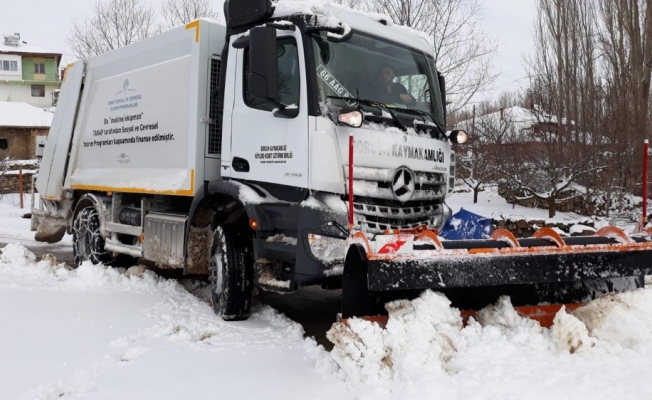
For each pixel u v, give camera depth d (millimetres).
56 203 9867
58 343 4926
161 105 7180
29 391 3822
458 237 5621
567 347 4168
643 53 14492
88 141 8938
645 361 3990
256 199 5562
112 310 6176
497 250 4387
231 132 6023
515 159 13875
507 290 5062
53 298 6605
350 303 4438
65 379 4086
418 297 4457
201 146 6504
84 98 9141
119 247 8047
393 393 3693
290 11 5496
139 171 7590
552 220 12039
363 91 5605
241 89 5941
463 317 4820
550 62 15977
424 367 3826
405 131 5660
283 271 5441
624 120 13094
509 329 4598
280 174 5438
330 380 4164
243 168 5863
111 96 8359
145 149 7488
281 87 5535
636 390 3539
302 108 5258
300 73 5312
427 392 3555
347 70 5535
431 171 5902
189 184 6512
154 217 7262
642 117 13312
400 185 5457
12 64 53094
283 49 5535
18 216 19344
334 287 5492
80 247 9070
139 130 7621
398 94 5941
